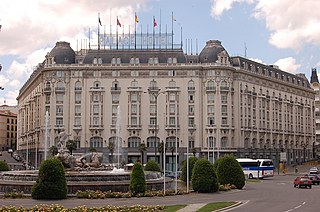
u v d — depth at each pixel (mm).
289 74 169500
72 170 61438
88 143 131750
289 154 164375
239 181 62469
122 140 131750
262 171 97875
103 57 134500
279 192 57562
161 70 132750
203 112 132500
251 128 141250
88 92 132750
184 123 131625
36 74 149750
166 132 131500
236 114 135750
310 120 184125
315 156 189000
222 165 62719
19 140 189375
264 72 151125
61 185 45562
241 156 135250
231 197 49656
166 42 141125
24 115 176500
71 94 132875
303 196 51594
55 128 132250
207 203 42188
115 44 142375
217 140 131000
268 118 151750
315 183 80062
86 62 134375
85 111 132625
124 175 52562
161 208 37125
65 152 64312
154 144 131500
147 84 132750
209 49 136500
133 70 133125
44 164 45531
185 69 132625
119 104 132625
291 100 167875
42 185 45062
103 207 37000
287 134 163375
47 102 133750
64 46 138500
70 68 132750
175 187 54938
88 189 48719
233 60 140125
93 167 64750
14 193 47062
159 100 132375
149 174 58312
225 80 132625
